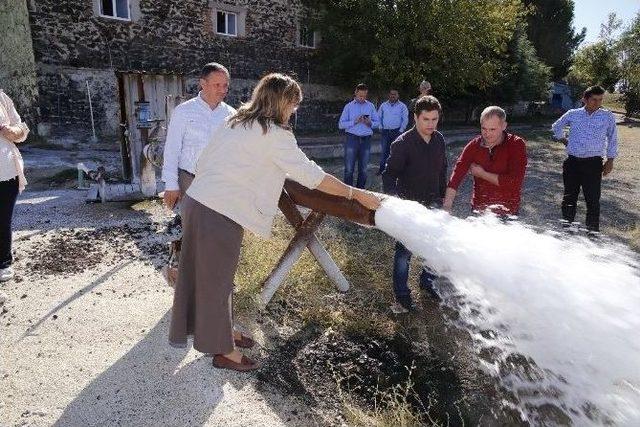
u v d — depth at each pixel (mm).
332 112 18719
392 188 3643
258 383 2732
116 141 12328
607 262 2891
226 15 15016
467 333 3320
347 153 7617
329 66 17141
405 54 17250
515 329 2561
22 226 5215
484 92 24562
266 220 2492
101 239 4871
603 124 5211
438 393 2830
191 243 2436
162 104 7223
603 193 8578
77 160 9945
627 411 2086
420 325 3564
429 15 16359
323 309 3676
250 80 15758
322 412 2551
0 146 3615
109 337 3055
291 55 16812
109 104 12570
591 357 2195
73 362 2775
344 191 2656
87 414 2363
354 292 4035
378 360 3135
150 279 3941
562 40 37250
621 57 29156
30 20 11125
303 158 2451
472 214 3676
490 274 2576
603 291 2387
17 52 12078
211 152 2463
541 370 2428
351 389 2807
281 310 3639
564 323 2299
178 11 13531
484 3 17469
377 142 14766
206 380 2688
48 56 11516
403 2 16641
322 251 3801
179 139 3574
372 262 4621
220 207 2363
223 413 2438
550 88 34938
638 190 8945
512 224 3438
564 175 5570
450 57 17516
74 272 4031
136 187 6516
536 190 8594
